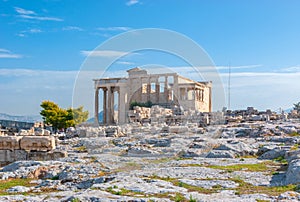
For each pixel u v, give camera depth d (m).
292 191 19.53
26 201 18.86
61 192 21.72
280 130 50.53
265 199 18.02
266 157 34.59
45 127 91.19
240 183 22.88
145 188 20.36
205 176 25.14
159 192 19.52
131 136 51.62
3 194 22.28
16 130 72.38
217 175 25.47
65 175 27.14
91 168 28.70
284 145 39.75
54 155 37.50
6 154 38.25
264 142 43.09
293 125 54.59
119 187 20.66
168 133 52.97
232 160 33.16
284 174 25.33
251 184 22.69
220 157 35.28
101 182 24.23
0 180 27.34
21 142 38.28
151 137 49.62
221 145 38.34
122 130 55.53
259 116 68.44
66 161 33.12
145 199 17.59
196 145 39.56
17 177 28.28
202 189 21.16
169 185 21.52
